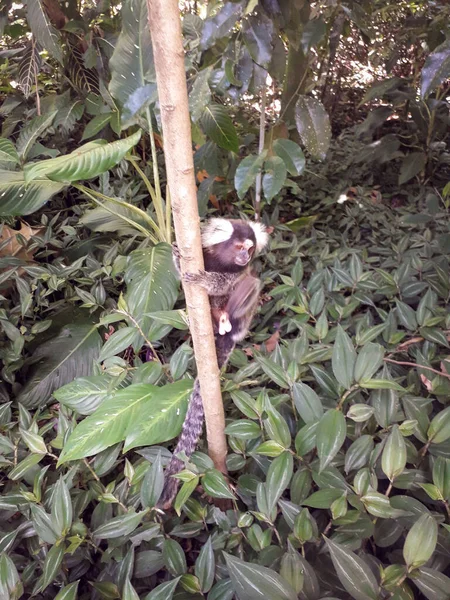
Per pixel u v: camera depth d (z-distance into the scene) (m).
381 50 5.65
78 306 3.38
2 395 2.91
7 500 2.02
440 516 1.74
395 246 3.77
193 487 1.91
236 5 2.49
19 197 3.11
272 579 1.45
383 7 4.90
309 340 2.75
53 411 2.86
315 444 1.92
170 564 1.81
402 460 1.74
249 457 2.21
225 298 2.30
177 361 2.42
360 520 1.74
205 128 3.78
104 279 3.44
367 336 2.39
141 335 2.58
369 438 1.94
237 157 4.85
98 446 2.01
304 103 3.32
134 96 2.39
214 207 4.98
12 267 3.45
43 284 3.52
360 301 3.00
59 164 2.15
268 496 1.78
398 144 5.29
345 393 2.05
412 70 6.51
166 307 2.92
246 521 1.86
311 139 3.34
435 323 2.59
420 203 4.84
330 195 5.18
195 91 2.58
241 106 6.70
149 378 2.35
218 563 1.83
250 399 2.13
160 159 5.10
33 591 1.68
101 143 2.30
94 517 1.99
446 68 2.58
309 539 1.70
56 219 4.11
